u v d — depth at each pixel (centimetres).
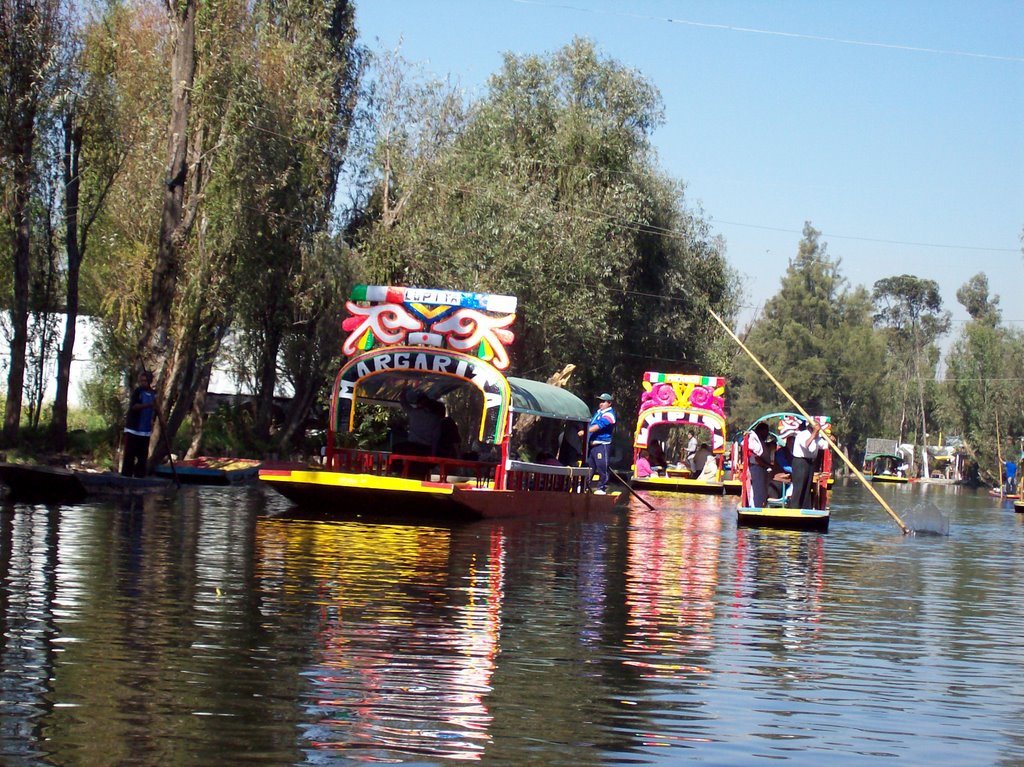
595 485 2575
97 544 1312
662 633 931
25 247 2716
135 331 2894
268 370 3744
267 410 3788
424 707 666
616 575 1294
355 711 652
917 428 12450
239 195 2753
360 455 2109
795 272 10231
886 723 688
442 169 3925
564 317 3928
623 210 4197
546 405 2223
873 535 2161
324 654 783
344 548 1394
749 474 2247
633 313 4656
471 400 3100
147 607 923
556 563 1376
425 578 1168
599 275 4122
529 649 837
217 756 567
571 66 4416
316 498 1897
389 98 3891
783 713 698
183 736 595
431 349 2033
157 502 1984
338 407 2070
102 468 2747
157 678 702
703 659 838
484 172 4072
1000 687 797
